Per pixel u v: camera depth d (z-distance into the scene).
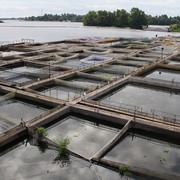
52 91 33.62
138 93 34.91
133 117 24.12
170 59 53.72
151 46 69.56
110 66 44.66
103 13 175.88
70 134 23.20
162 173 16.42
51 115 24.33
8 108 28.56
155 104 31.19
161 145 21.94
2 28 177.12
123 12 168.62
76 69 41.56
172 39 86.81
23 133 21.64
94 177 17.06
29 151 20.36
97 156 19.23
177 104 31.42
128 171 17.11
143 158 19.81
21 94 29.92
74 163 18.62
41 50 59.03
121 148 21.17
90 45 69.44
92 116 25.48
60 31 148.00
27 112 27.59
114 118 24.30
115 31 145.62
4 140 20.36
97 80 38.22
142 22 162.75
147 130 23.08
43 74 38.84
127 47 67.38
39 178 17.11
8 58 50.78
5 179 16.98
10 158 19.42
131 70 42.91
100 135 23.22
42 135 20.89
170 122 23.19
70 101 27.77
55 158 19.33
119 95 33.91
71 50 59.75
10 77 39.47
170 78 43.03
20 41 83.38
